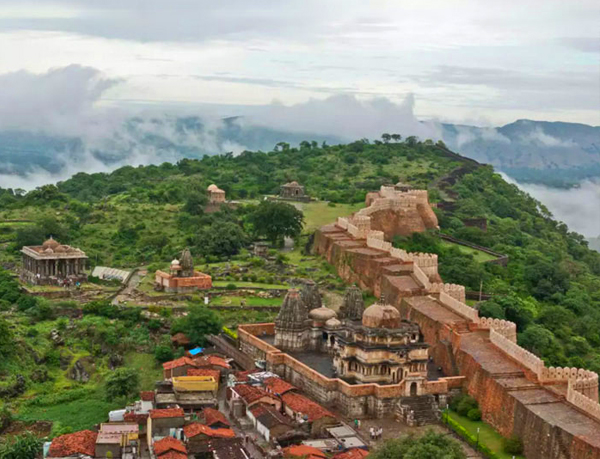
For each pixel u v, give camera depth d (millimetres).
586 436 130750
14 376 178500
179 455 134875
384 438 148250
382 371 165375
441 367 176875
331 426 150625
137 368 191500
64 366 192000
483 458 142125
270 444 144000
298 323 189000
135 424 149125
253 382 169750
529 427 141500
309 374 169750
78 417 165000
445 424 155750
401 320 177875
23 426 161000
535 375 156500
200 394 165500
